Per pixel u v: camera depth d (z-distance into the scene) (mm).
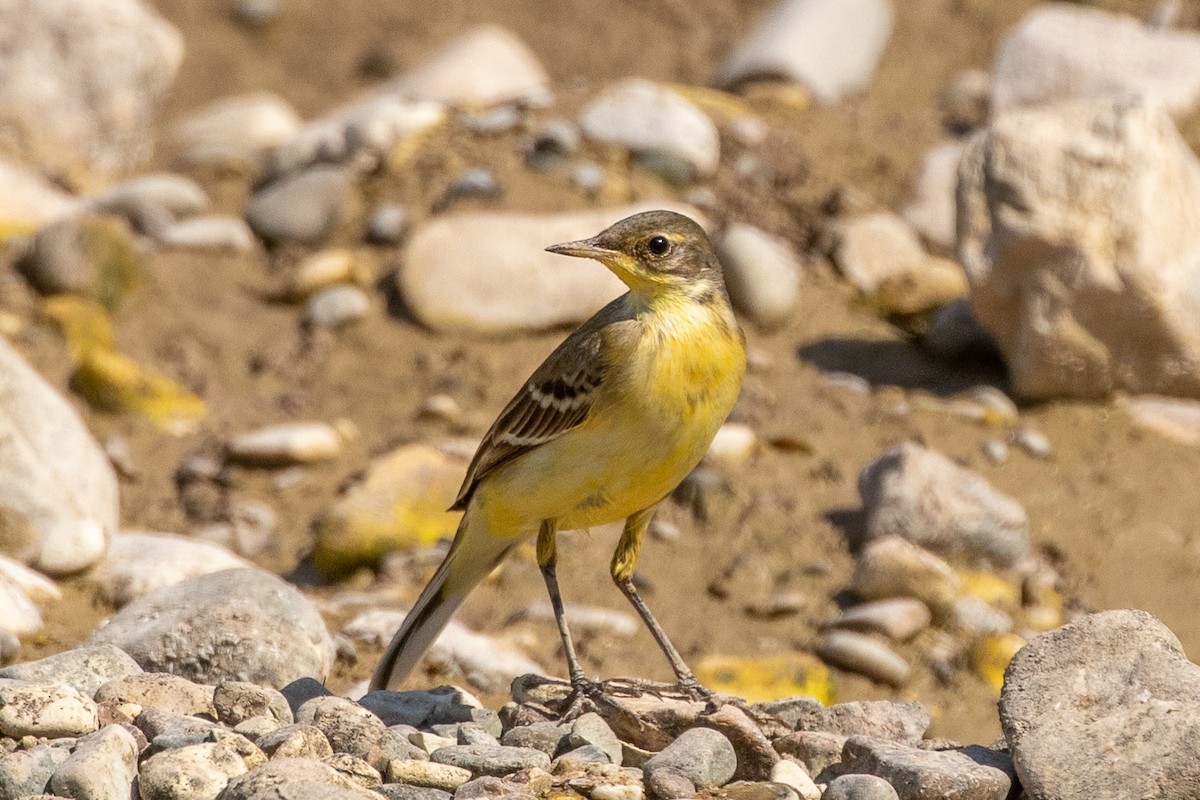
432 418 14039
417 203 16375
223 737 7441
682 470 8602
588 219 15625
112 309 15195
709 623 11766
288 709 8195
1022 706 7711
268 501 13148
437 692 8922
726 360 8492
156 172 18578
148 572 11227
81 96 17906
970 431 14039
